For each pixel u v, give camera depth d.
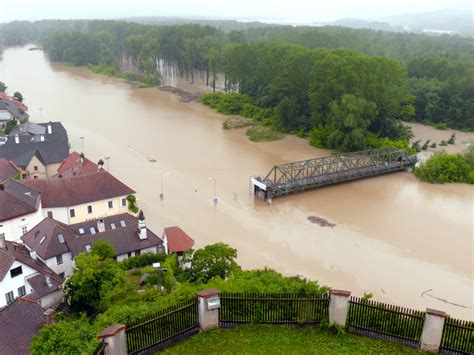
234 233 72.62
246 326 27.94
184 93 178.50
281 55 146.75
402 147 112.19
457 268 63.72
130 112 148.62
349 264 64.31
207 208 81.31
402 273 62.16
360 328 27.55
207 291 27.48
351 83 116.69
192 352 25.78
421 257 66.50
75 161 86.56
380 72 119.12
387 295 57.09
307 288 33.53
